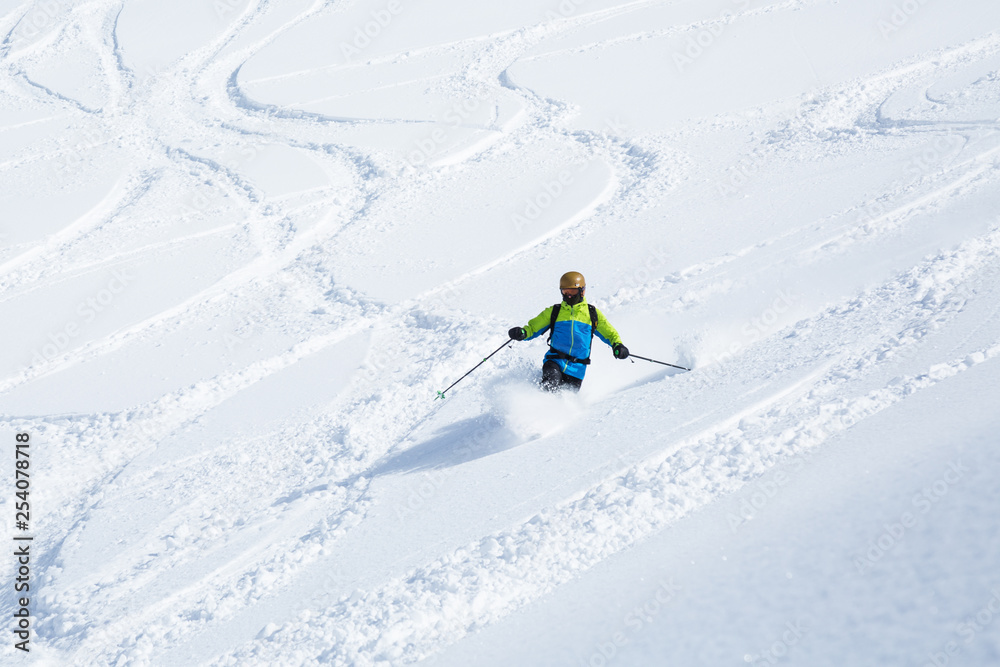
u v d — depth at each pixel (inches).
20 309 469.4
